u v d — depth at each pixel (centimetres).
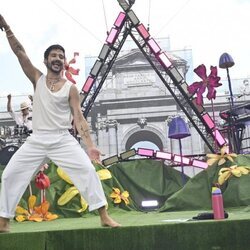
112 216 397
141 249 213
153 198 498
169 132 514
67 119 250
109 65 794
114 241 215
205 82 516
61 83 254
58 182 443
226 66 623
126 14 741
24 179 243
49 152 245
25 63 258
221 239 211
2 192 238
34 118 250
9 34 256
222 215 243
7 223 238
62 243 218
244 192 391
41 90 251
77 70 510
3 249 219
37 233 219
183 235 213
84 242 216
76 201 425
